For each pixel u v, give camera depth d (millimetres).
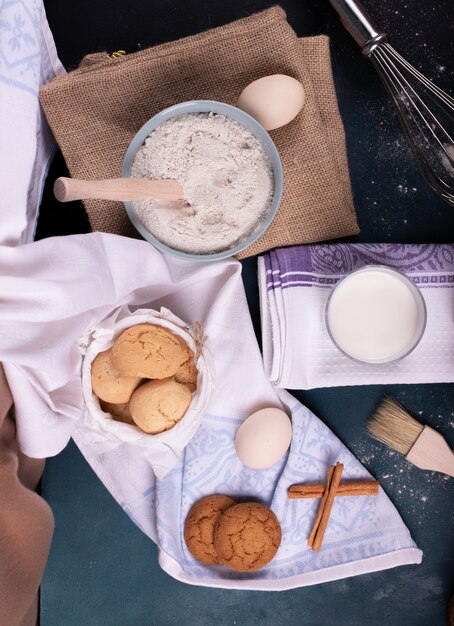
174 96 915
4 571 761
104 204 937
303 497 975
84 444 929
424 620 1024
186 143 865
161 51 879
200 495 984
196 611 1026
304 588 1029
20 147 805
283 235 960
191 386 892
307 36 1010
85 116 904
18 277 764
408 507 1021
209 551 956
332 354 958
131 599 1022
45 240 803
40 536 799
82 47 1004
